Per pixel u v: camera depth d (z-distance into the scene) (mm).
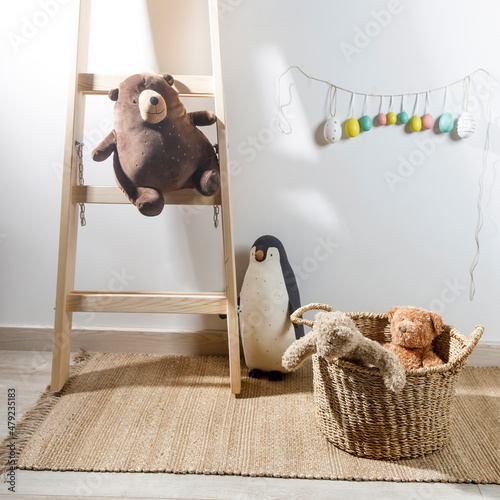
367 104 1772
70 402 1625
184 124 1547
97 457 1381
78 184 1657
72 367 1834
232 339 1653
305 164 1820
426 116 1746
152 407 1607
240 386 1691
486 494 1281
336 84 1760
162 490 1279
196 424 1525
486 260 1858
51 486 1285
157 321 1959
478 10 1691
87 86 1596
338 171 1820
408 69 1740
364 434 1380
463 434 1502
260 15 1720
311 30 1727
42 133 1827
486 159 1789
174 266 1916
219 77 1587
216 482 1310
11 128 1826
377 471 1345
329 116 1784
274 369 1778
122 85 1537
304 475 1327
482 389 1748
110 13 1734
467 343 1397
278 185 1837
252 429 1508
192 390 1712
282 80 1764
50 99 1801
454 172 1804
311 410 1607
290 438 1473
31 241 1910
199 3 1719
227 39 1738
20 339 1971
